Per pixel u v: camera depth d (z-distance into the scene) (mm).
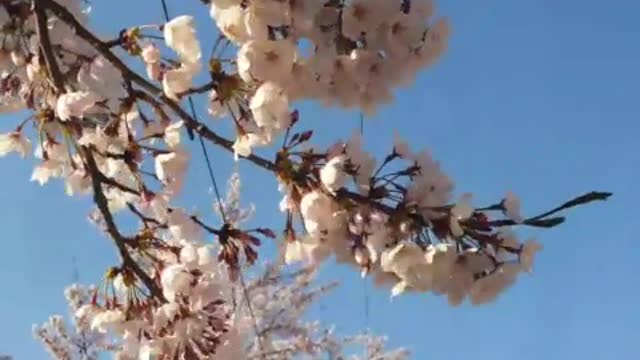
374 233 709
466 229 703
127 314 840
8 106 906
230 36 704
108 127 853
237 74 738
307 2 707
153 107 866
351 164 722
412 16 754
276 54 701
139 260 918
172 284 816
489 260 708
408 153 727
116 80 849
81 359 2381
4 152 931
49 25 865
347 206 719
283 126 711
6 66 876
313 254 735
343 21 732
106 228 862
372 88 757
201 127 782
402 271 699
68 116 810
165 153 847
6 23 859
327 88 741
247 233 832
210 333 828
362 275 728
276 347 2562
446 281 707
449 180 724
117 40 799
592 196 682
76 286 2256
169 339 821
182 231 849
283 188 751
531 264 709
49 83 844
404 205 711
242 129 754
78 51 863
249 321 894
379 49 754
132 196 941
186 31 760
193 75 762
